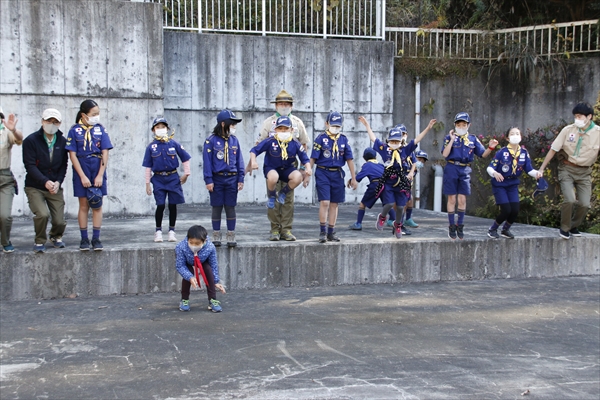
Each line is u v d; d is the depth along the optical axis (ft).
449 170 26.99
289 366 15.92
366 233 29.01
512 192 27.30
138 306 21.42
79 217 22.58
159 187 24.68
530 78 45.29
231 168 23.49
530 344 18.49
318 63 42.63
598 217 39.06
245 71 41.42
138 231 28.37
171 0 40.65
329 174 25.17
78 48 34.06
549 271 28.37
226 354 16.71
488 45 45.44
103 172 22.52
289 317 20.43
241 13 42.29
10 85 33.24
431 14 49.14
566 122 44.01
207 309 21.17
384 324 20.02
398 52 44.68
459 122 26.63
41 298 22.25
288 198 25.58
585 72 44.27
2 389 14.23
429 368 16.14
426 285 25.99
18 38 33.22
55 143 22.36
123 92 34.86
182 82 40.50
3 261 21.84
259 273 24.34
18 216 33.83
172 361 16.14
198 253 20.33
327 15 43.60
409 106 45.01
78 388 14.34
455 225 27.35
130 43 34.81
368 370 15.81
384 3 44.06
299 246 24.73
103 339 17.83
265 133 25.48
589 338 19.26
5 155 22.07
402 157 27.09
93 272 22.71
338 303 22.43
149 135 35.42
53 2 33.55
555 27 44.57
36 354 16.57
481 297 24.09
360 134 43.62
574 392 14.84
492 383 15.24
